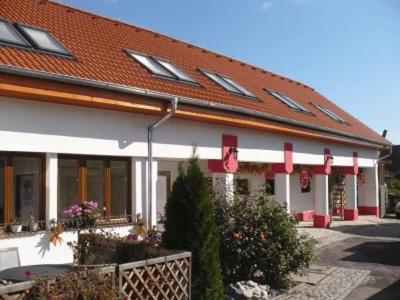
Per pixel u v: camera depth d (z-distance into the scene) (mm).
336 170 23344
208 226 6848
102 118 9359
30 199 8562
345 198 23094
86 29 12359
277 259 8758
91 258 7504
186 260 6484
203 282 6734
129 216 10156
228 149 12492
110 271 5395
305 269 9852
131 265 5676
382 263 12039
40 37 9727
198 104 10547
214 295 6773
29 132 8141
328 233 17797
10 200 8266
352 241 16109
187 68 13805
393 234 18219
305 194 22484
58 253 8703
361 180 26234
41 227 8578
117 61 10914
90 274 5078
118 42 12641
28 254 8266
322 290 9023
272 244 8734
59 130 8602
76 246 7832
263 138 14133
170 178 13812
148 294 5918
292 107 16781
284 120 13820
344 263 12008
